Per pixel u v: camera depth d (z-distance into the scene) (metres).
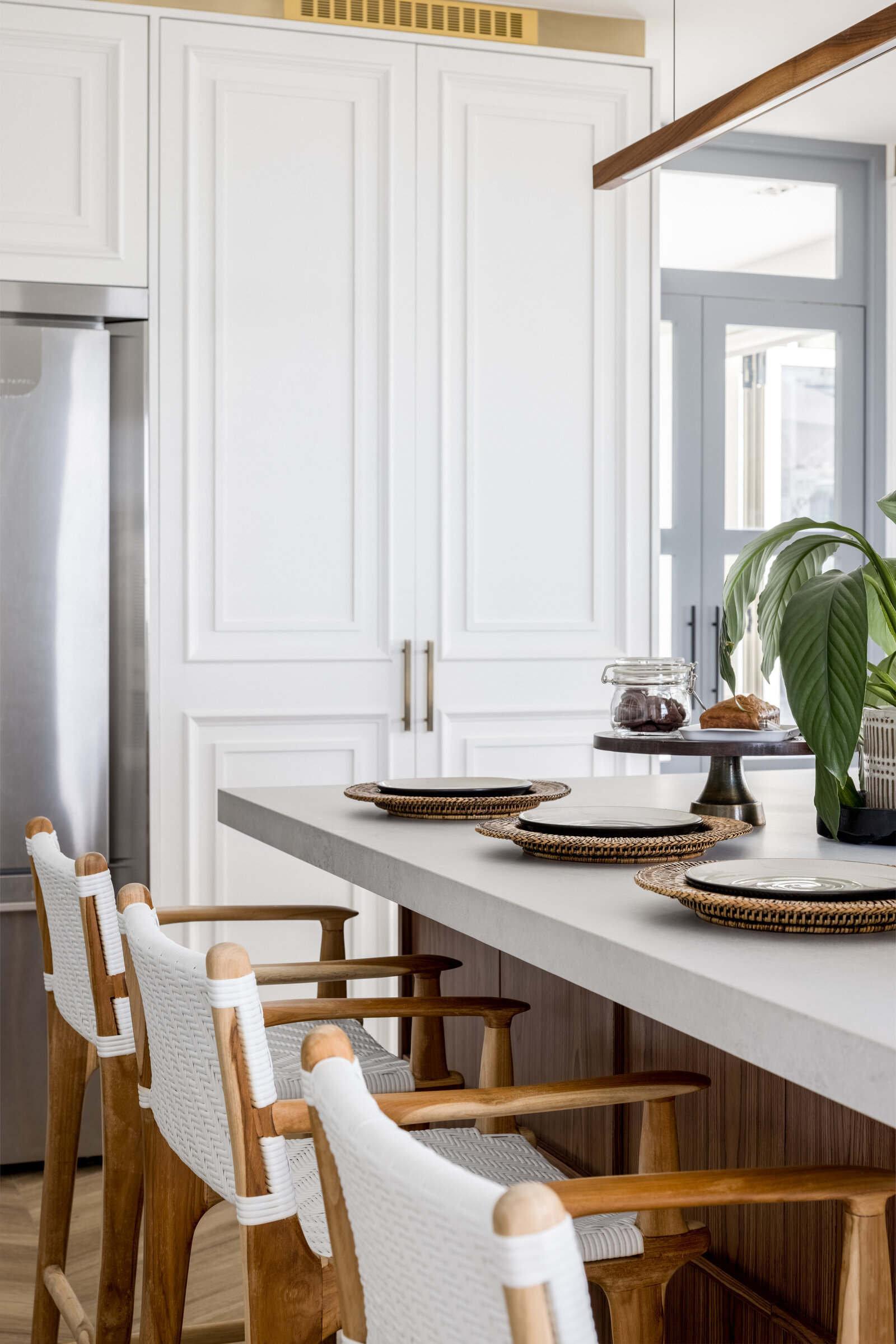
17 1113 3.10
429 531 3.51
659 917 1.28
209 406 3.34
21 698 3.07
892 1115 0.83
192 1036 1.20
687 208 4.57
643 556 3.68
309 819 2.02
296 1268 1.13
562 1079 1.98
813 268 4.69
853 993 0.98
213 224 3.34
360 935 3.46
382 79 3.45
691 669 2.01
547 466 3.60
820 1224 1.42
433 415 3.51
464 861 1.62
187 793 3.32
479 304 3.54
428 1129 1.81
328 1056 0.82
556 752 3.62
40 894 1.92
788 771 2.78
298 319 3.40
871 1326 0.99
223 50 3.33
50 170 3.22
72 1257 2.54
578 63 3.59
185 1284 1.42
